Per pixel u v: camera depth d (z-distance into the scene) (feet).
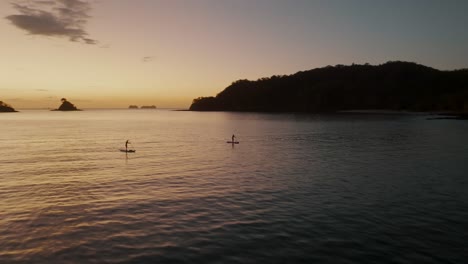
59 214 72.08
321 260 49.73
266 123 472.85
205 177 111.65
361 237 58.54
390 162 139.33
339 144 211.20
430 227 63.41
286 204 78.84
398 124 388.57
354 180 105.09
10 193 91.35
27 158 163.32
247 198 84.23
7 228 63.57
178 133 328.29
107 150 194.70
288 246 54.75
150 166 135.85
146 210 74.49
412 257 50.60
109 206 77.92
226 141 244.63
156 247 54.60
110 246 55.06
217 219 68.18
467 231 61.31
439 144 200.13
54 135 307.17
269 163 141.08
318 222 66.23
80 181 106.73
